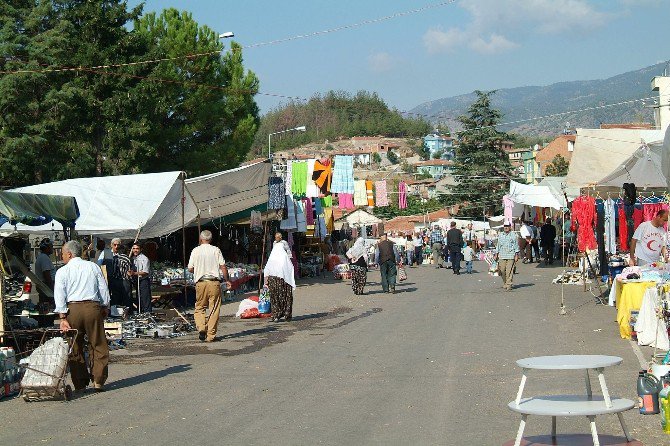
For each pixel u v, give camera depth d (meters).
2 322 13.10
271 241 32.84
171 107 38.16
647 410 8.84
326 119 174.38
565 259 37.62
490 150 81.00
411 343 14.74
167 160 38.72
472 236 62.28
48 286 17.33
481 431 8.18
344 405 9.66
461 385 10.66
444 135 165.38
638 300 14.39
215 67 40.47
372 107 179.38
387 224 83.88
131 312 19.66
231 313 21.66
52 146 34.53
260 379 11.61
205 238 16.25
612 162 27.09
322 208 42.25
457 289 27.28
